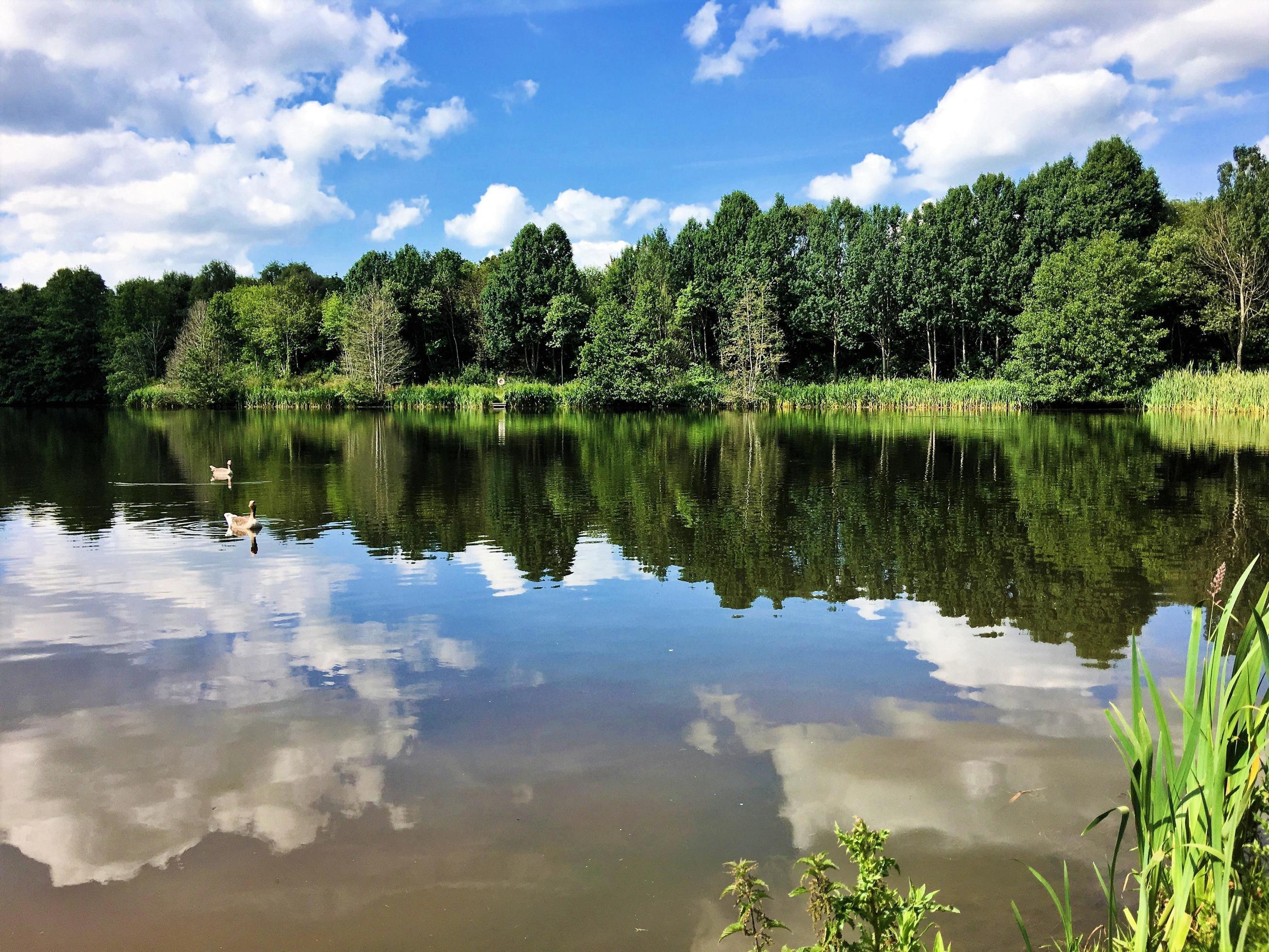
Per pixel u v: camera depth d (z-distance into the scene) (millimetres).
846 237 72688
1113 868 3312
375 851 5023
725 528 15000
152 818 5418
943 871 4707
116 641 9016
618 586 11133
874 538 13938
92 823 5371
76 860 4965
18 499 19359
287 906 4523
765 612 9891
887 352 69000
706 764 6070
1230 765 3166
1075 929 4164
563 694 7418
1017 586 10883
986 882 4602
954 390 54406
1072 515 15781
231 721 6910
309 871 4828
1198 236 54219
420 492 19844
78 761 6227
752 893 3502
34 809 5543
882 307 65375
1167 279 52969
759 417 51031
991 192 66312
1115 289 49312
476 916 4418
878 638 8891
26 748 6441
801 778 5844
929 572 11648
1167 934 3121
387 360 67688
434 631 9266
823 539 13938
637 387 60031
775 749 6289
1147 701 7113
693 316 72062
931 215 65625
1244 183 52781
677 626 9375
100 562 12711
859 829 3576
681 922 4344
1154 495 18016
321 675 7953
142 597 10727
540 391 62219
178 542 14312
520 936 4246
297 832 5238
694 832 5180
